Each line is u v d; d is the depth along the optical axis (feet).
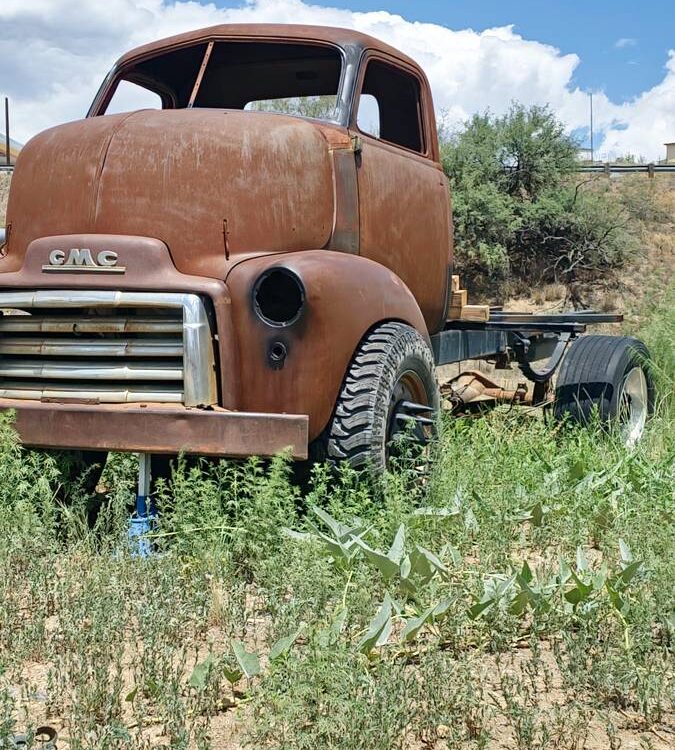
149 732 8.65
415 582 11.66
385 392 15.05
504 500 15.05
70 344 14.60
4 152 145.69
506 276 109.81
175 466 16.16
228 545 12.98
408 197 18.99
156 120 15.76
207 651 10.54
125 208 15.23
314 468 14.19
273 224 15.47
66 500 15.75
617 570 12.71
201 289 14.26
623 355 23.95
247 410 14.39
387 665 9.27
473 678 9.38
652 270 111.86
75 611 10.76
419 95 20.48
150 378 14.24
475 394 25.79
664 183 130.00
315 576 11.12
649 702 9.40
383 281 16.07
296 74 19.26
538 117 114.73
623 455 19.34
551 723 8.64
